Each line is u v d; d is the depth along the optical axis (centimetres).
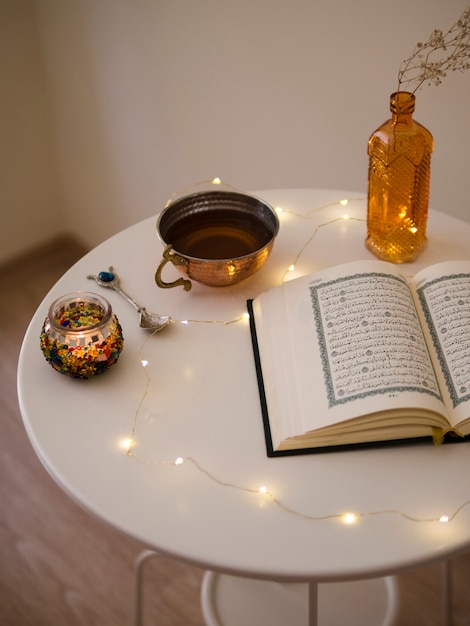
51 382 85
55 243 211
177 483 74
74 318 86
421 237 100
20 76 179
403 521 71
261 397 83
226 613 122
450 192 131
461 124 121
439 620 125
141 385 85
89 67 169
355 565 68
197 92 152
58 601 129
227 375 86
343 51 127
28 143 190
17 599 130
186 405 82
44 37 173
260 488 74
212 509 72
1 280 202
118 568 134
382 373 78
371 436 77
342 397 77
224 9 137
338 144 139
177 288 98
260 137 149
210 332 91
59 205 206
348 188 144
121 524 71
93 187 192
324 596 123
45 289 198
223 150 157
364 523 71
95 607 129
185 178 168
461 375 80
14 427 158
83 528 141
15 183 193
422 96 123
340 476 75
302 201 113
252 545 69
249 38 137
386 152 92
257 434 79
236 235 98
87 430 80
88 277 99
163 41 150
